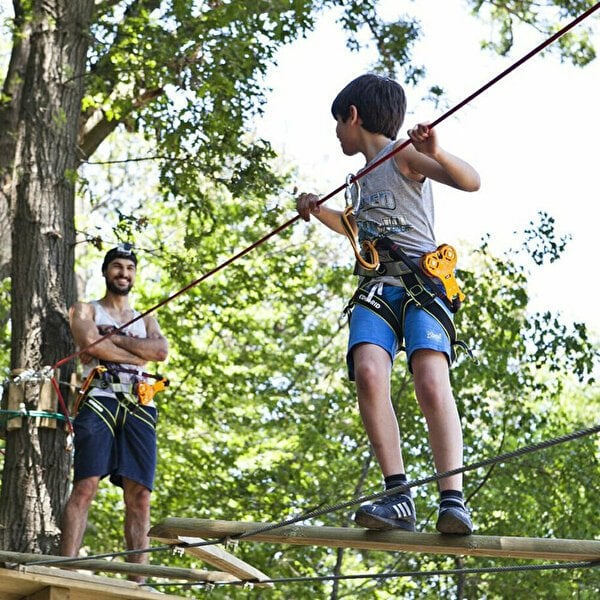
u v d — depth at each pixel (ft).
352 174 18.39
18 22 43.73
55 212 37.76
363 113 19.04
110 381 29.27
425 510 56.03
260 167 45.85
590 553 16.39
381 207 18.38
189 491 60.70
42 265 36.70
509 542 16.66
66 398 34.58
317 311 74.23
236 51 44.04
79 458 28.53
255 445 62.80
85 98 45.73
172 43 44.06
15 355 35.45
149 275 67.26
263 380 64.90
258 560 56.80
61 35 40.40
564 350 55.93
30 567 23.45
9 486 33.73
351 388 60.59
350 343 17.88
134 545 28.53
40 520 33.37
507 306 56.29
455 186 17.54
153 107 46.55
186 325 63.31
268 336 67.00
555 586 53.42
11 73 46.16
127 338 29.89
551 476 56.13
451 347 17.88
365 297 18.08
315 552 57.57
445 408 17.16
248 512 60.18
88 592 24.44
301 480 60.03
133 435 29.07
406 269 17.98
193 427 61.05
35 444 33.76
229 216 63.36
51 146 38.58
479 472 56.75
